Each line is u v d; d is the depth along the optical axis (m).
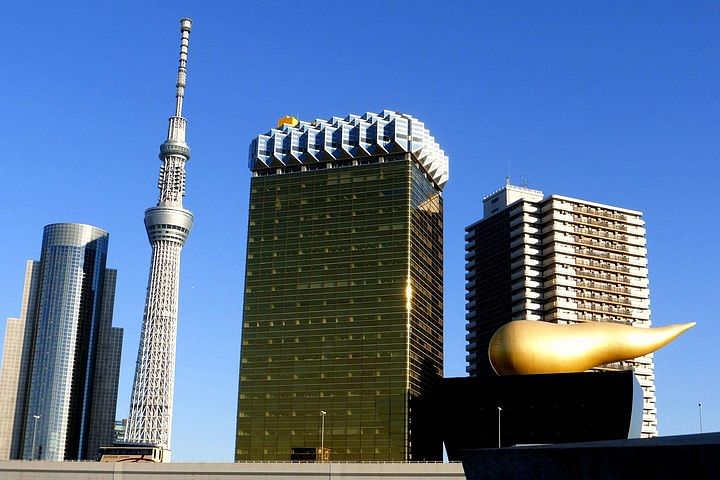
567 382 172.62
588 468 30.22
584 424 169.50
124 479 153.38
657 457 28.69
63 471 154.62
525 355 161.38
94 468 154.38
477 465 33.34
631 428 167.00
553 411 172.75
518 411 175.25
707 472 27.55
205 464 152.38
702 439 29.44
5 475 155.75
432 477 145.38
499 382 178.38
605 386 169.62
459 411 180.00
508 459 32.34
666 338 160.25
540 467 31.41
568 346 160.62
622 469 29.41
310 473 148.88
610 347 160.12
